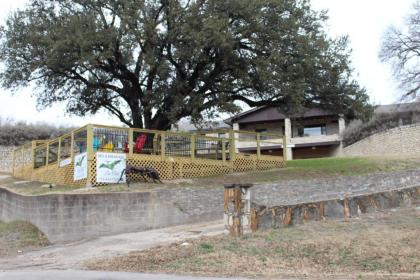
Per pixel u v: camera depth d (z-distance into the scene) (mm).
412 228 11352
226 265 9430
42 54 20531
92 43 18922
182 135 21188
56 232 15258
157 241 13164
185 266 9555
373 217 12836
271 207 12508
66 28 19359
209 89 22578
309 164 26688
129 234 15102
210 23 17969
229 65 21031
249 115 48688
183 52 19188
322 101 23859
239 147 36625
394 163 24016
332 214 13086
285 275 8609
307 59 20531
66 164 19750
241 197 12234
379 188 20531
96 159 17938
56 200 15445
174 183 19000
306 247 10227
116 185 17922
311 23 22312
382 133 36562
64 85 24328
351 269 8922
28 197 16828
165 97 20766
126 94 23938
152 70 20609
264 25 20375
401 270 8711
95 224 15414
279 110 24828
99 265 10320
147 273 9156
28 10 21297
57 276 9094
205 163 21891
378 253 9578
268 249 10305
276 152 43438
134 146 19422
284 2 20891
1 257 12922
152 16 20156
